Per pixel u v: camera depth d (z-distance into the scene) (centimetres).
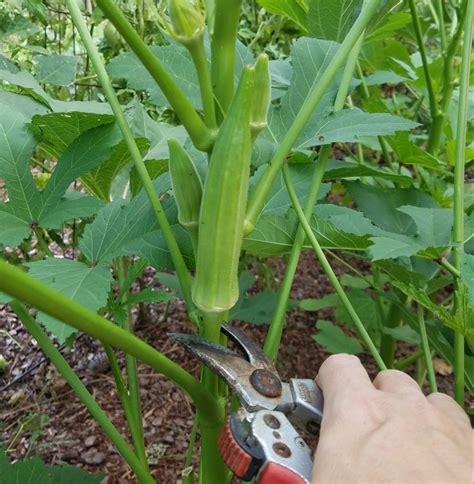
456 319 77
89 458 157
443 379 199
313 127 96
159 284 216
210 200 62
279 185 98
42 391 177
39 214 83
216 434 74
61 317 47
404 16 130
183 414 174
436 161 122
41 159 178
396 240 84
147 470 89
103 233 82
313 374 195
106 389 180
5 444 161
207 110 62
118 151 96
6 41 143
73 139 95
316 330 214
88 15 161
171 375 62
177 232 79
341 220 96
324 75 75
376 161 262
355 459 56
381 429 58
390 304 167
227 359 69
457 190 89
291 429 65
